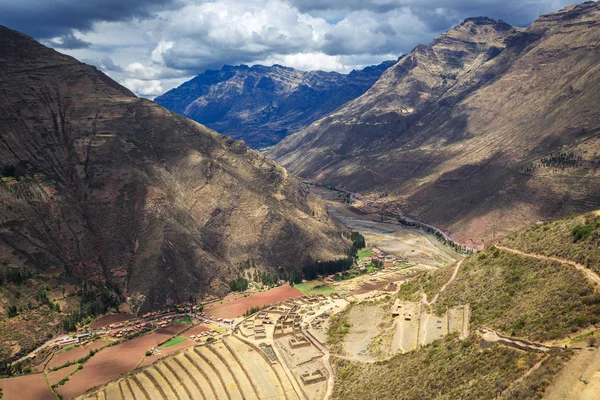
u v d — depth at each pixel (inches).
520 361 3277.6
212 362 5802.2
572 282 4010.8
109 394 5502.0
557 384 2731.3
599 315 3412.9
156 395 5369.1
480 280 5300.2
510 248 5516.7
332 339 5821.9
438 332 4729.3
